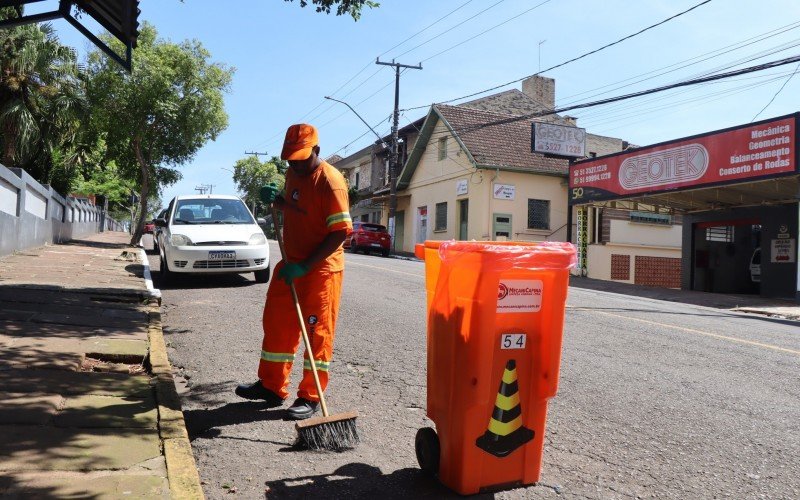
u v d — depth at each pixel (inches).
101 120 791.1
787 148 534.9
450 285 115.3
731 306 529.7
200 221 426.3
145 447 122.5
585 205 805.2
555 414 169.6
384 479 123.6
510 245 111.4
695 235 758.5
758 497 123.6
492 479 115.9
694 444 151.3
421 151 1190.3
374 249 1051.9
